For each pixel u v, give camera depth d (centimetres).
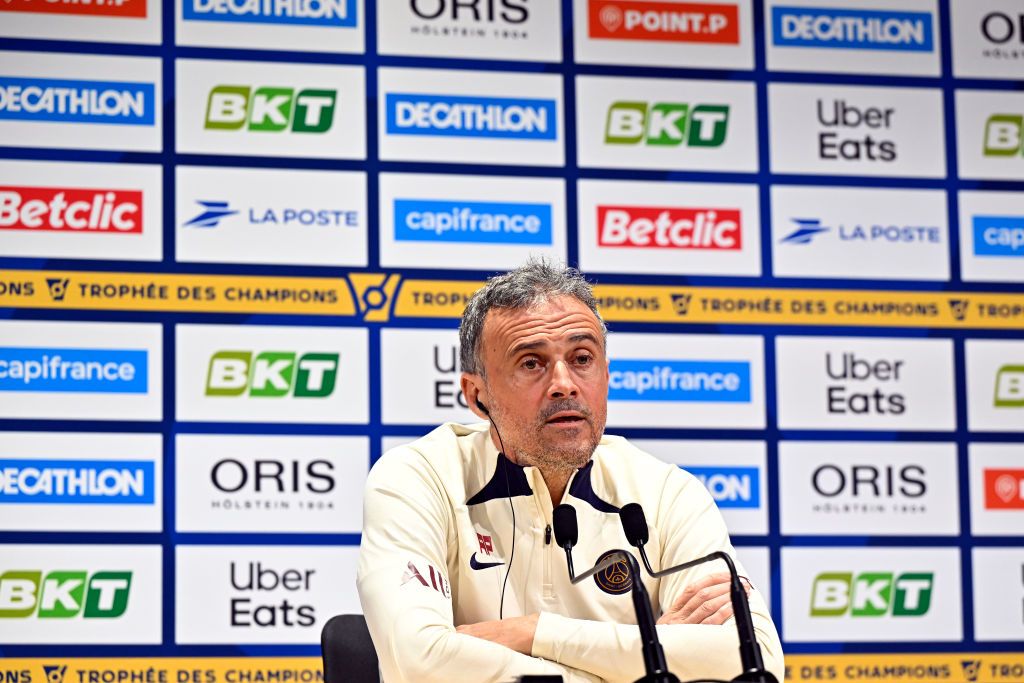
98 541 592
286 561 605
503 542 384
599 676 341
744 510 639
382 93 639
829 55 678
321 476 612
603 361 377
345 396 618
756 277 655
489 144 644
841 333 657
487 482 389
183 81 624
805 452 647
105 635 588
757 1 676
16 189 605
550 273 380
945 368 662
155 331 607
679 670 341
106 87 618
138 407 602
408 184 635
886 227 669
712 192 658
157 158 618
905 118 679
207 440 605
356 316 623
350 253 626
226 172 621
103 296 605
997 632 647
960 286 670
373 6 643
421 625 343
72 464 594
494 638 345
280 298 619
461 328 391
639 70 662
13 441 590
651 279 647
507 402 371
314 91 634
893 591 643
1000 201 680
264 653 598
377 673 393
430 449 396
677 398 641
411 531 371
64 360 599
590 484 394
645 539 321
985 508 656
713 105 665
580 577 307
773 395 648
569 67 657
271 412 611
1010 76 691
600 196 649
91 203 610
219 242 617
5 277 599
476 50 649
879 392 656
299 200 625
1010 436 663
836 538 644
